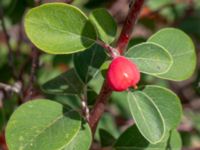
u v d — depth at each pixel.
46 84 0.22
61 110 0.19
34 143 0.18
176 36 0.20
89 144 0.19
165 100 0.19
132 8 0.18
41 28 0.17
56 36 0.17
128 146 0.22
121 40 0.18
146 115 0.18
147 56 0.18
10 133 0.18
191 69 0.20
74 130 0.18
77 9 0.17
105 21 0.18
